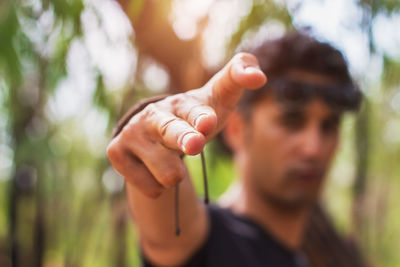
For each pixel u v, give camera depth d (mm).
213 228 629
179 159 356
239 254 624
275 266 658
